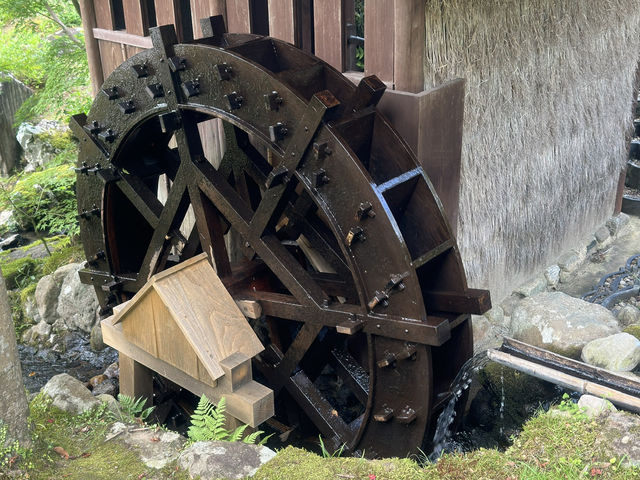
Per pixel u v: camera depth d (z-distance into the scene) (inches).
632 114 288.5
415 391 164.4
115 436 129.4
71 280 273.4
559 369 161.8
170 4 217.6
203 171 186.2
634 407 137.7
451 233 168.1
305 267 216.8
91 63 258.5
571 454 112.6
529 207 232.2
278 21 195.2
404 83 170.6
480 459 113.3
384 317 162.1
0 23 516.4
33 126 435.5
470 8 178.5
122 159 213.8
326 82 181.3
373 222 156.9
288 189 169.6
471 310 169.8
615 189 294.2
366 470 111.3
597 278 261.6
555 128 234.5
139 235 236.4
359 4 222.5
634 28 266.8
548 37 215.8
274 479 109.3
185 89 179.5
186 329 147.1
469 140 192.5
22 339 277.6
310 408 187.9
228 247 235.0
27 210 369.7
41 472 118.0
